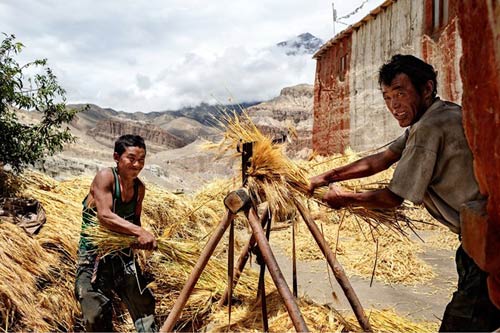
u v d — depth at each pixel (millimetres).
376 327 3387
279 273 2764
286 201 3115
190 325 3926
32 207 5062
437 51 12703
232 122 3336
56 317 3818
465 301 2377
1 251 3850
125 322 4145
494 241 1847
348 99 19281
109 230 3229
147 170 12242
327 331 3129
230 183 3754
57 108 5840
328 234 7398
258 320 3484
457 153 2348
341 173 3209
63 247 4594
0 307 3393
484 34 1751
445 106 2463
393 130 15977
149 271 4422
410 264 5664
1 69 5137
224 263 4742
